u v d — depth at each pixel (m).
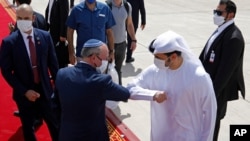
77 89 2.91
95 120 3.02
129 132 5.18
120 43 5.91
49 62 4.31
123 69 7.59
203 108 2.96
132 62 8.04
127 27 6.27
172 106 3.00
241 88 4.04
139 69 7.62
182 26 11.45
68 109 2.98
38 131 5.13
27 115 4.32
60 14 6.11
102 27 5.23
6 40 4.04
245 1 16.08
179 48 2.82
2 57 4.02
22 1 4.75
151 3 15.38
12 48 4.02
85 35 5.18
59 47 6.18
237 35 3.72
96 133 3.04
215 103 2.96
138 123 5.44
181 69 2.93
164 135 3.16
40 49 4.12
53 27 6.26
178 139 3.04
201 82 2.87
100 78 2.94
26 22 3.93
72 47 5.46
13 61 4.07
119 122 5.44
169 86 2.99
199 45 9.41
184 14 13.30
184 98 2.93
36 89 4.21
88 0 5.07
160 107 3.09
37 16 5.26
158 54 2.85
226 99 3.96
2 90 6.53
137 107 5.96
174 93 2.96
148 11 13.72
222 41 3.78
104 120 3.14
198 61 2.97
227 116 5.64
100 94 2.93
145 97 2.99
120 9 5.79
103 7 5.24
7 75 4.04
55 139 4.35
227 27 3.79
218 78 3.73
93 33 5.18
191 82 2.88
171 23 11.83
